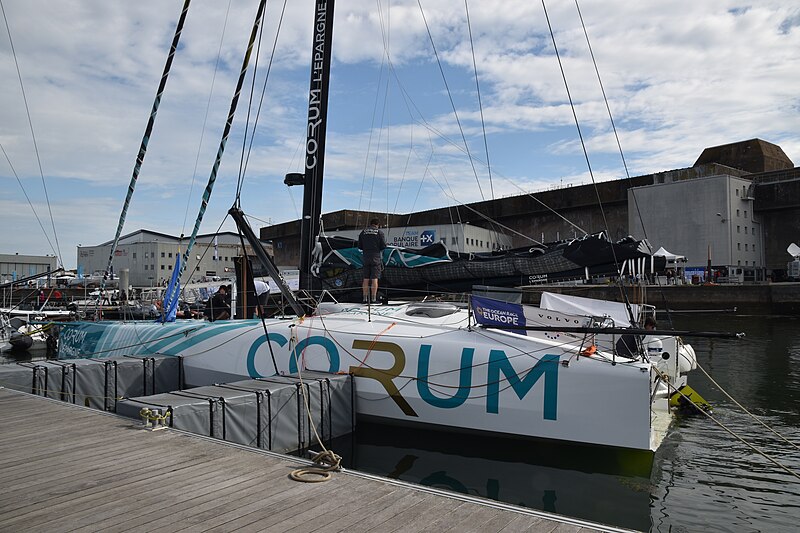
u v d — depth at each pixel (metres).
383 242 7.12
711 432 6.88
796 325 22.03
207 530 2.73
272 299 10.27
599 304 6.60
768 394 9.53
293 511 2.96
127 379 7.10
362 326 6.58
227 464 3.72
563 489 4.77
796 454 6.01
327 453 3.69
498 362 5.49
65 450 4.02
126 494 3.19
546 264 6.36
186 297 17.16
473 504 3.07
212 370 7.25
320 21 7.69
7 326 17.22
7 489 3.27
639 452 5.01
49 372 6.58
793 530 4.13
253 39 6.97
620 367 5.04
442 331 6.14
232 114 7.19
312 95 7.67
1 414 5.11
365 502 3.09
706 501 4.64
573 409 5.16
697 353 15.09
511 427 5.39
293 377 6.07
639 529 4.11
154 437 4.36
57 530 2.73
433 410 5.73
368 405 6.11
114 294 20.25
